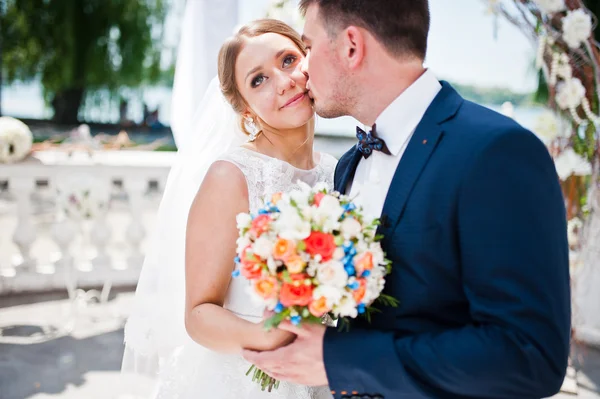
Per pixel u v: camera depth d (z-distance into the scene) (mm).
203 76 4125
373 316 1469
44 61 18688
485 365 1219
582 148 3459
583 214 3619
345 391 1376
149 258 2252
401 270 1390
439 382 1271
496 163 1283
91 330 4695
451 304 1374
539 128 3461
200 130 2246
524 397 1241
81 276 5699
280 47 1897
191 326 1721
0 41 18172
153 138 21047
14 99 21500
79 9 18469
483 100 8562
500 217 1255
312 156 2166
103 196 5102
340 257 1326
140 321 2236
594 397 3574
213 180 1801
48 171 5543
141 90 21562
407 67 1480
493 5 3328
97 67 19062
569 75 3277
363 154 1594
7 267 5621
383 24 1438
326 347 1394
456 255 1339
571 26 3121
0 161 5441
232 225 1781
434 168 1365
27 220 5570
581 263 3697
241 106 2037
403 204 1391
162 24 20078
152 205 5926
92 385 3738
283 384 1868
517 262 1231
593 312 4184
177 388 1960
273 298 1357
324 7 1493
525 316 1216
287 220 1337
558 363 1238
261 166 1869
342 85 1518
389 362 1310
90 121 21266
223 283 1773
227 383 1863
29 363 4059
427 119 1451
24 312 5074
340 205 1399
